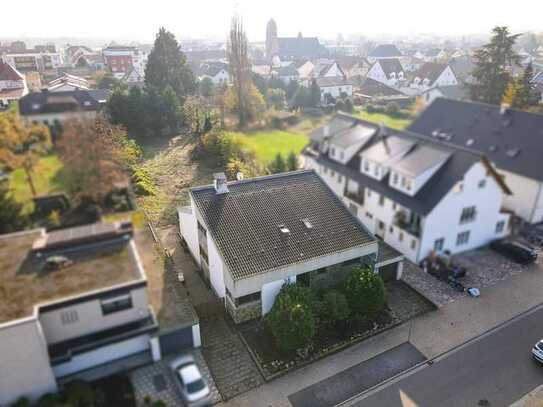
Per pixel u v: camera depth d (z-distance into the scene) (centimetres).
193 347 2284
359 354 2341
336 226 2783
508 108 4122
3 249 1755
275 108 5925
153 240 2700
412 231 3139
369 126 3984
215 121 5516
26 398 1800
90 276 1855
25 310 1694
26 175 1744
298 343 2209
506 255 3331
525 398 2086
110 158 1994
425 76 8306
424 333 2509
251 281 2375
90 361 2002
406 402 2064
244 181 2964
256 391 2111
